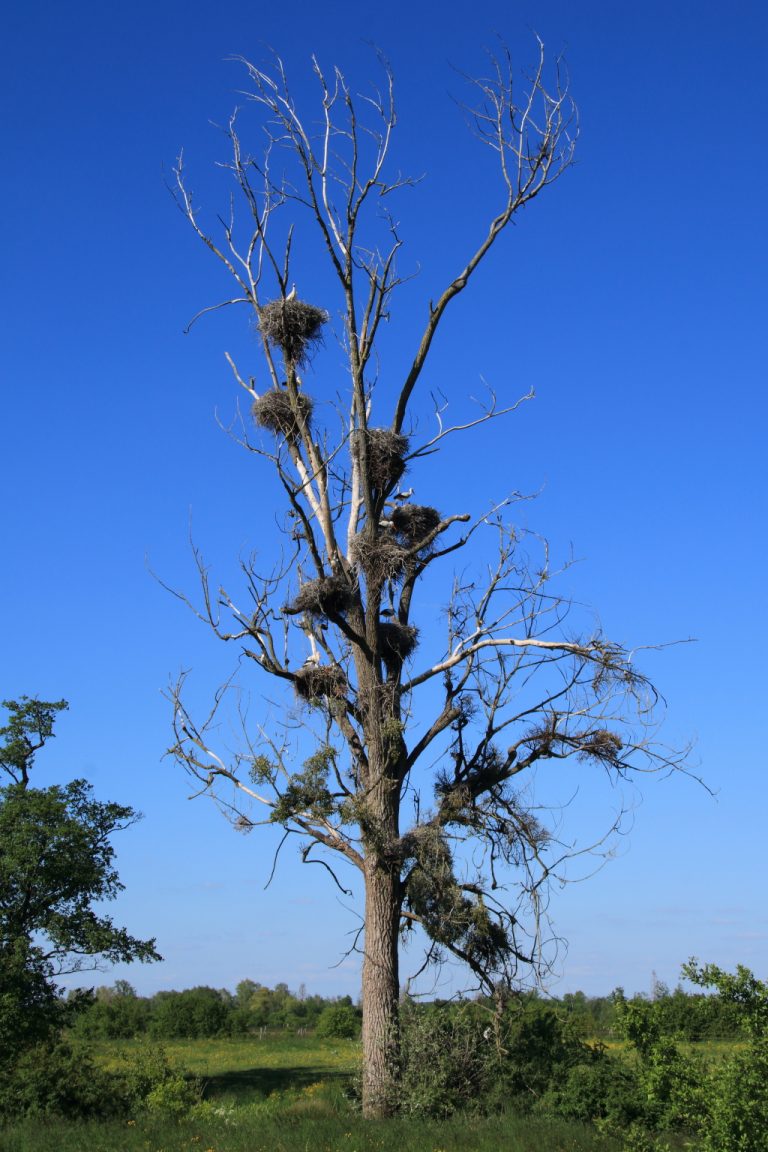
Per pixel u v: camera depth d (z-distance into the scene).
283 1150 15.48
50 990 34.53
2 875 35.09
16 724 37.53
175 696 21.03
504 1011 19.88
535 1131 16.02
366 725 20.44
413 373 21.77
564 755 20.52
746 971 11.02
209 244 22.39
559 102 21.53
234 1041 67.25
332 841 20.03
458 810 20.48
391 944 19.41
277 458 20.09
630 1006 12.38
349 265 21.52
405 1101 18.27
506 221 21.67
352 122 21.36
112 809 38.16
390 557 20.41
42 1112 22.31
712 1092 10.73
